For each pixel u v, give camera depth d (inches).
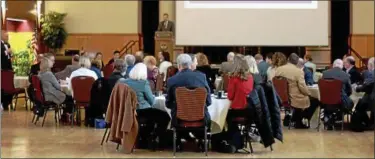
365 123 297.9
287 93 297.0
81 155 227.9
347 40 602.9
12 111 385.1
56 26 580.1
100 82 296.7
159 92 259.3
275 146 250.5
